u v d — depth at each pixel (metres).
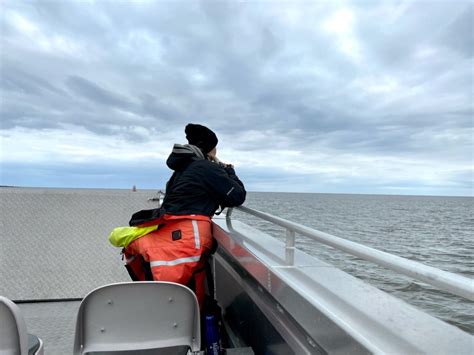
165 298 1.50
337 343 1.01
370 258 0.95
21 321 1.22
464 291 0.64
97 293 1.45
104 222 4.01
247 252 1.94
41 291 3.20
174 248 2.17
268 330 1.83
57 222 3.92
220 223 2.87
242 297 2.38
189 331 1.53
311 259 1.74
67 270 3.42
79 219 4.00
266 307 1.75
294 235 1.62
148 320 1.50
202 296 2.24
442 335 0.92
